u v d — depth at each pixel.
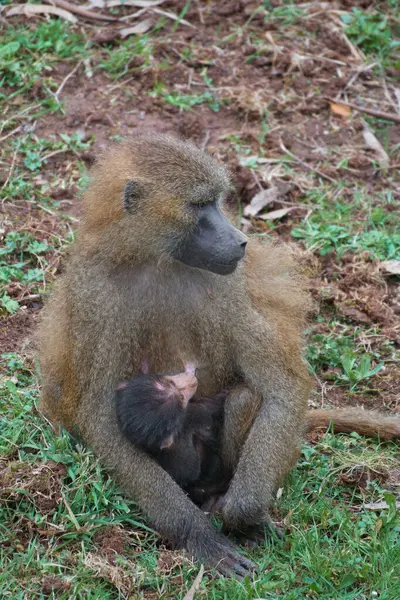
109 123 12.90
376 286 11.27
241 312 8.25
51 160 12.38
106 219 8.14
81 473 8.22
